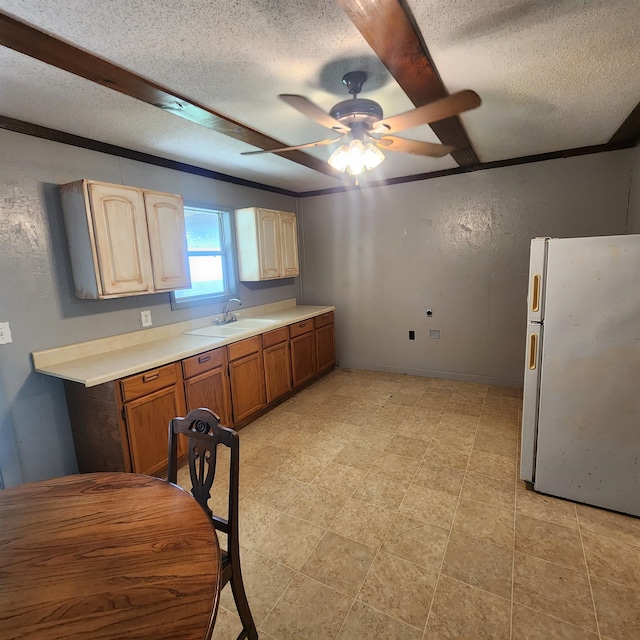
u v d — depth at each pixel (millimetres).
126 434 2262
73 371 2209
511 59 1683
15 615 784
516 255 3703
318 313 4254
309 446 2887
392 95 2004
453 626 1436
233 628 1469
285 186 4344
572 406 2061
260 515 2115
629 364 1905
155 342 2941
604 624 1414
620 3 1297
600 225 3320
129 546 978
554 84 1950
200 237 3557
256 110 2145
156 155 2949
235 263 3859
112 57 1559
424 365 4375
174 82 1792
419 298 4262
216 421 1329
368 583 1645
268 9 1279
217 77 1760
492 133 2777
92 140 2533
